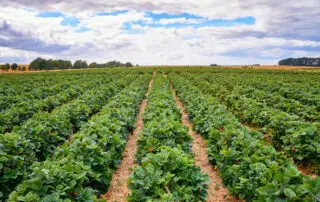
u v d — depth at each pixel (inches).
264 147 232.5
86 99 537.6
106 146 266.7
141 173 181.9
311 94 666.2
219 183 267.3
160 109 394.6
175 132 281.4
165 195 153.3
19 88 853.8
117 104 474.3
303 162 296.4
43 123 324.5
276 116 357.4
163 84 889.5
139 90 760.3
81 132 282.2
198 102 504.1
